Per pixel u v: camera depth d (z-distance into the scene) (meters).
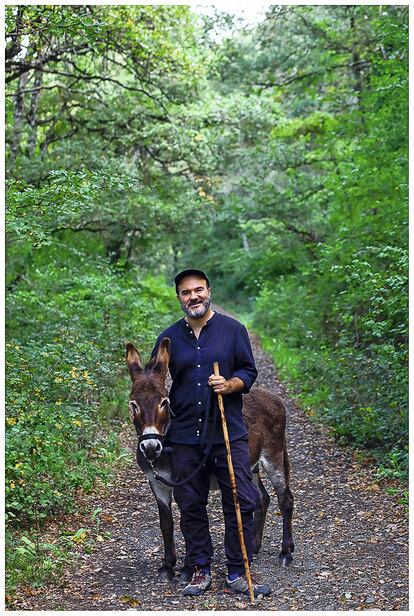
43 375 9.17
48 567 5.83
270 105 21.11
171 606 5.19
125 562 6.19
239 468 5.57
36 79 17.12
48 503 7.08
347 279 10.70
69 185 8.25
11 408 7.96
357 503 7.71
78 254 16.31
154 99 17.08
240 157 21.00
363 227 14.27
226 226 36.28
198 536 5.59
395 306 10.52
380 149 13.78
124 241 21.78
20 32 10.10
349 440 10.06
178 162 22.23
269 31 21.12
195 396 5.59
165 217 19.34
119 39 14.84
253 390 6.33
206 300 5.64
